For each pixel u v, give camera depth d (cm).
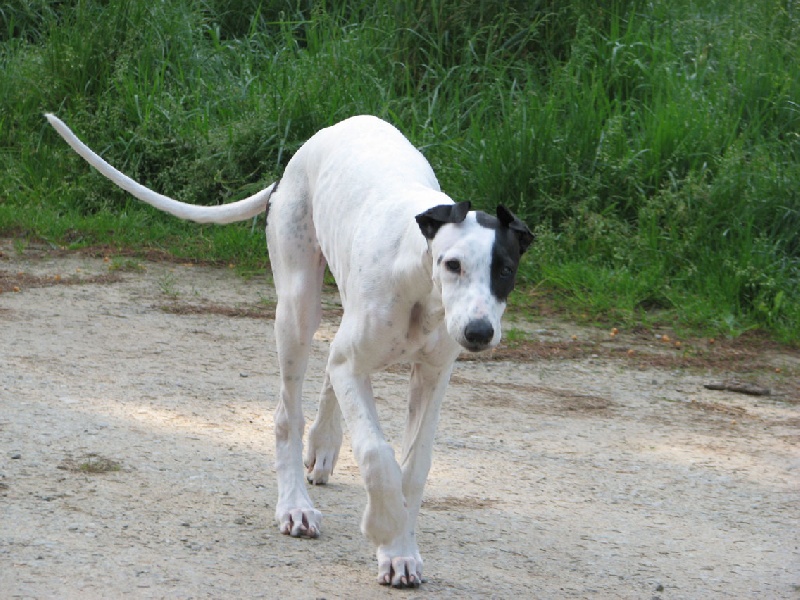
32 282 967
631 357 891
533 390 787
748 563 518
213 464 582
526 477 611
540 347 895
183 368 759
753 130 1180
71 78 1308
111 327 848
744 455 681
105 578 435
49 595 416
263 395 714
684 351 917
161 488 541
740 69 1251
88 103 1299
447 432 677
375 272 464
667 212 1092
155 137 1249
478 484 593
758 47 1306
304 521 511
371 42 1339
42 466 552
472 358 852
